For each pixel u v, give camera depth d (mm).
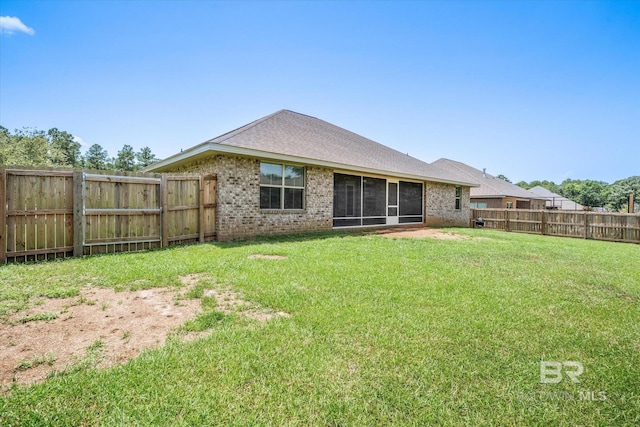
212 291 4262
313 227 11641
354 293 4242
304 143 11875
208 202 8844
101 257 6316
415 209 16750
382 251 7605
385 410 2002
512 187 32156
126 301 3863
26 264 5625
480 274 5566
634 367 2602
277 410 1981
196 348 2701
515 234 14742
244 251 7125
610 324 3500
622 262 7438
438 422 1918
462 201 19875
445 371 2449
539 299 4297
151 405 1992
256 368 2416
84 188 6598
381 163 14453
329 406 2020
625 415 2035
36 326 3152
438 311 3682
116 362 2523
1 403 1977
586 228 14469
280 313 3559
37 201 6070
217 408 1979
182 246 7867
